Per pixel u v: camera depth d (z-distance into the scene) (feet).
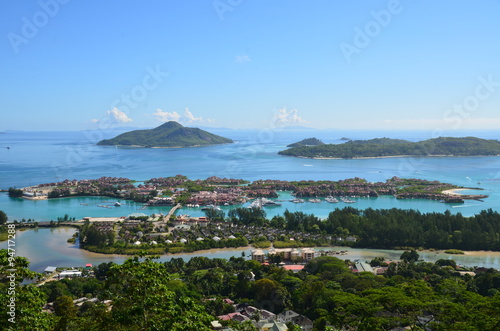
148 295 212.02
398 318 330.75
